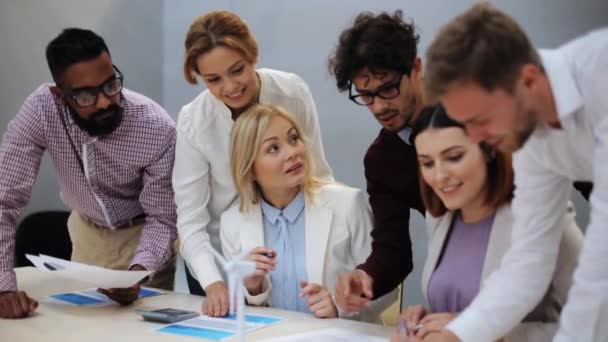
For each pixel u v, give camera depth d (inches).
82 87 66.9
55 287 76.8
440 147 48.4
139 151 75.2
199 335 56.8
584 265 35.6
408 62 53.9
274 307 68.7
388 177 61.9
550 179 41.5
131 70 129.0
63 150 75.4
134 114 74.9
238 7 120.6
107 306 68.2
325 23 113.0
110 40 128.3
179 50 126.8
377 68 52.9
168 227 75.4
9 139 73.9
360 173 112.6
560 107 34.8
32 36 125.8
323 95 114.5
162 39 128.1
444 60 33.2
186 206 72.3
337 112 113.7
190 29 66.0
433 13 104.1
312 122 77.0
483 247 51.2
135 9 128.2
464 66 32.5
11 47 125.6
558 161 39.5
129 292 68.7
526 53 33.2
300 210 69.2
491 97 32.9
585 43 36.0
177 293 74.7
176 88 128.1
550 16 96.9
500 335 43.8
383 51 52.6
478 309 44.0
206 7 123.5
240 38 65.1
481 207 51.3
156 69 129.0
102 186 78.2
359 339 54.0
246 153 67.2
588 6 94.1
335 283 67.2
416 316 53.7
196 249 70.6
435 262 54.4
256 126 66.6
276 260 68.0
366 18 55.2
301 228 69.0
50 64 68.2
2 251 69.4
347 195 68.9
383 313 72.7
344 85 56.2
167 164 75.5
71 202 81.2
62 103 73.4
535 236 43.1
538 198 42.4
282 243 69.0
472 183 48.8
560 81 34.9
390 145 61.1
